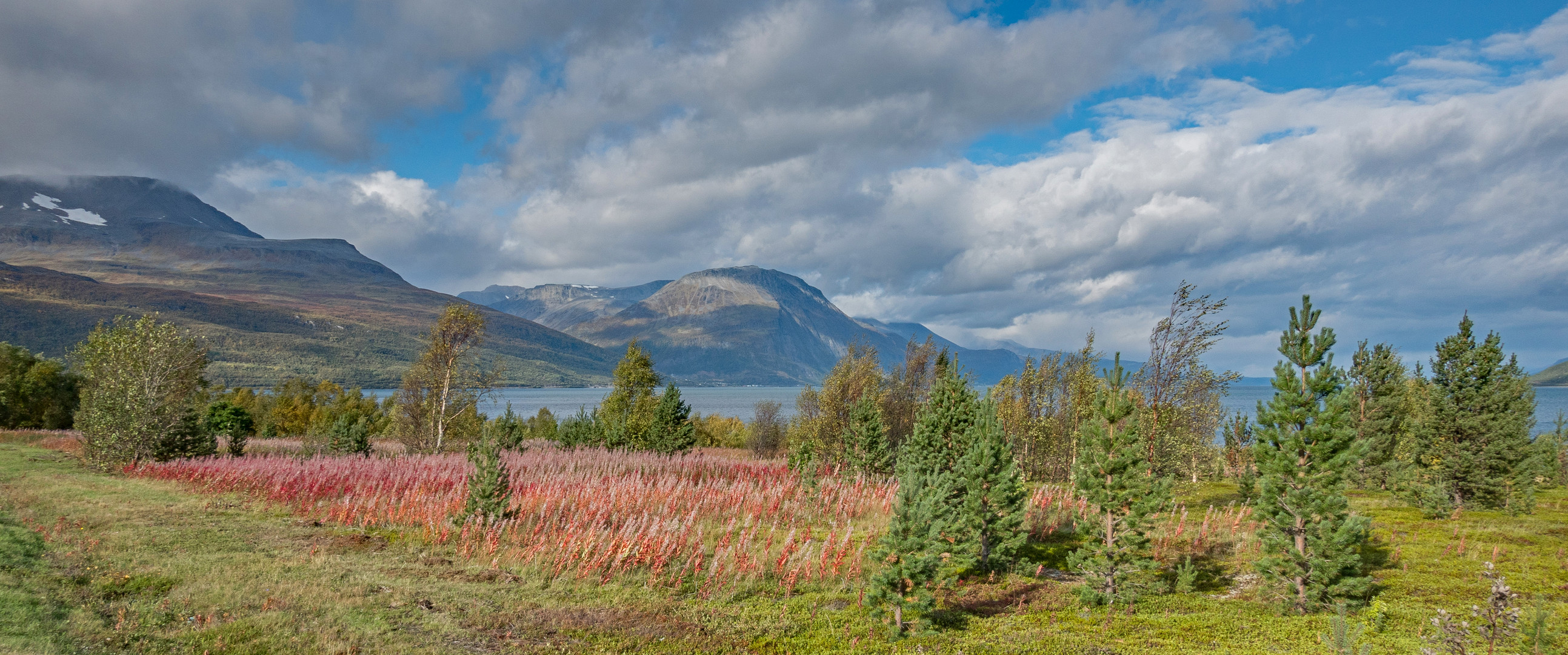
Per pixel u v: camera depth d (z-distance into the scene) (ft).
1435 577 56.29
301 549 56.29
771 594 52.60
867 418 112.88
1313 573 48.29
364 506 76.59
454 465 112.37
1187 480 130.11
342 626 38.40
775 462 150.30
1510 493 87.92
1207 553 69.05
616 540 58.34
